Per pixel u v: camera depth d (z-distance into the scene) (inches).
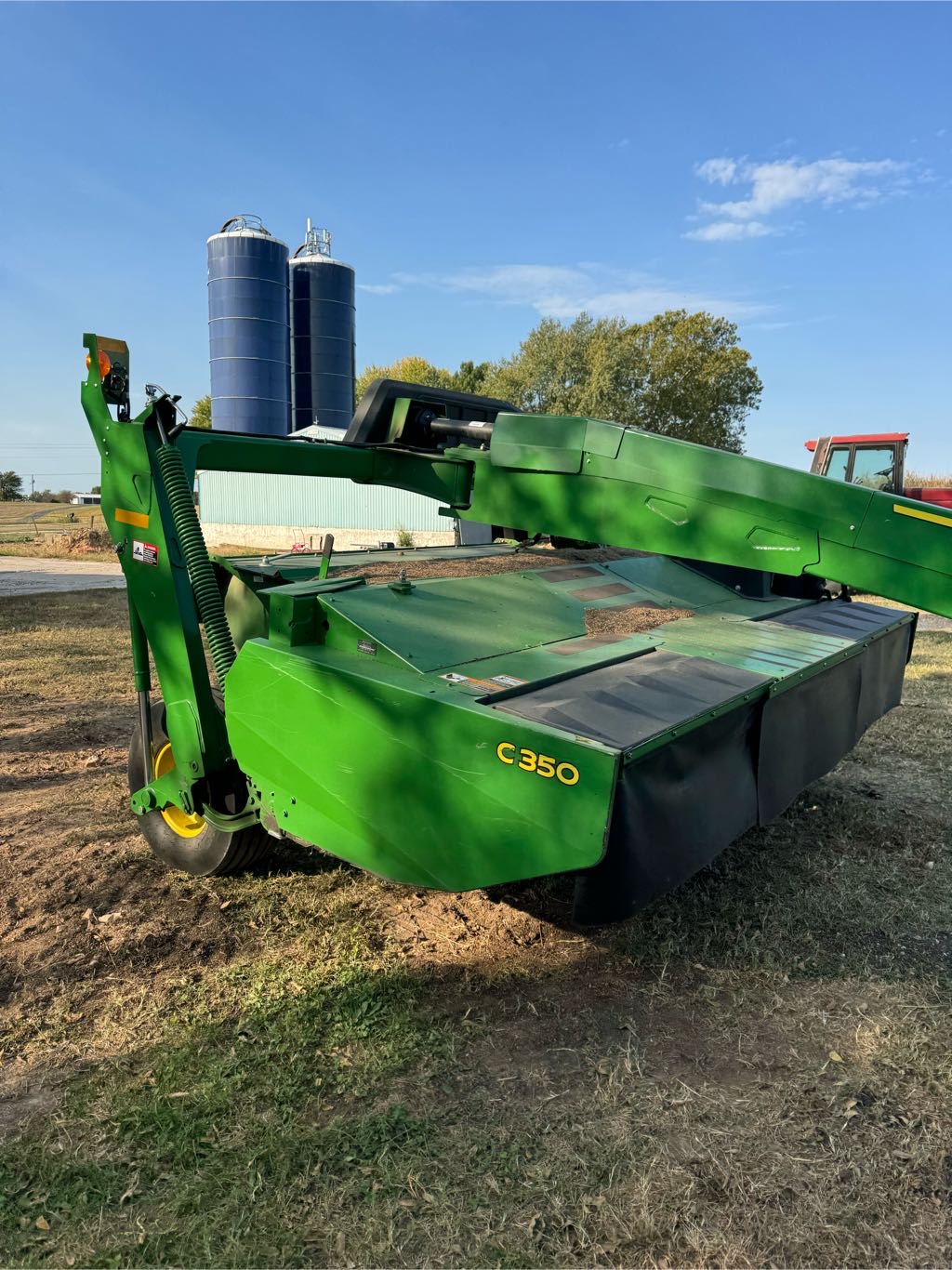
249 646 113.0
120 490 139.0
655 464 134.0
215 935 129.1
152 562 135.1
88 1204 79.4
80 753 224.2
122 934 129.2
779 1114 91.0
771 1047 102.6
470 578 140.8
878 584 121.7
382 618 112.1
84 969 120.3
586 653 118.2
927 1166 84.0
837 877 148.9
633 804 88.7
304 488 984.9
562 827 86.7
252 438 142.7
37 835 168.2
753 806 115.7
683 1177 82.5
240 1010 109.8
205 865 143.3
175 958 123.1
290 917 134.5
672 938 126.3
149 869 151.7
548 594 143.6
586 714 94.4
